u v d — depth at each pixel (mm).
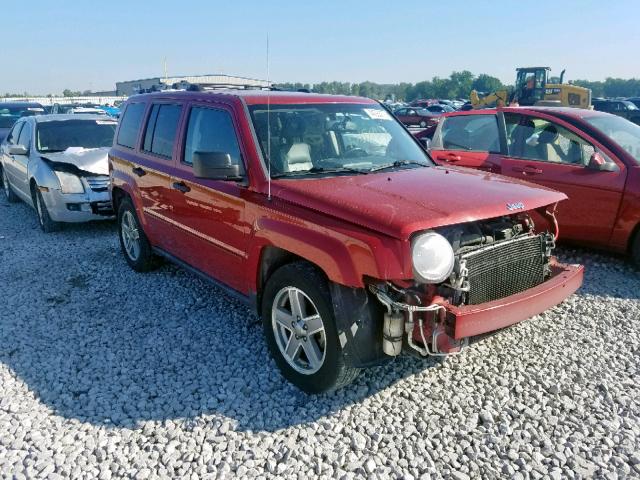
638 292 5242
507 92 31328
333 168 4066
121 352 4215
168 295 5363
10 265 6445
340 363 3299
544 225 3967
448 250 3039
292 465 2936
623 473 2844
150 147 5414
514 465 2920
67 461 2992
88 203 7738
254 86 5504
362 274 3084
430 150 7648
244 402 3529
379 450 3055
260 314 4035
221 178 3818
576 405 3434
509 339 4297
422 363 3939
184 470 2916
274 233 3588
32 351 4258
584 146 6121
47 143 8805
